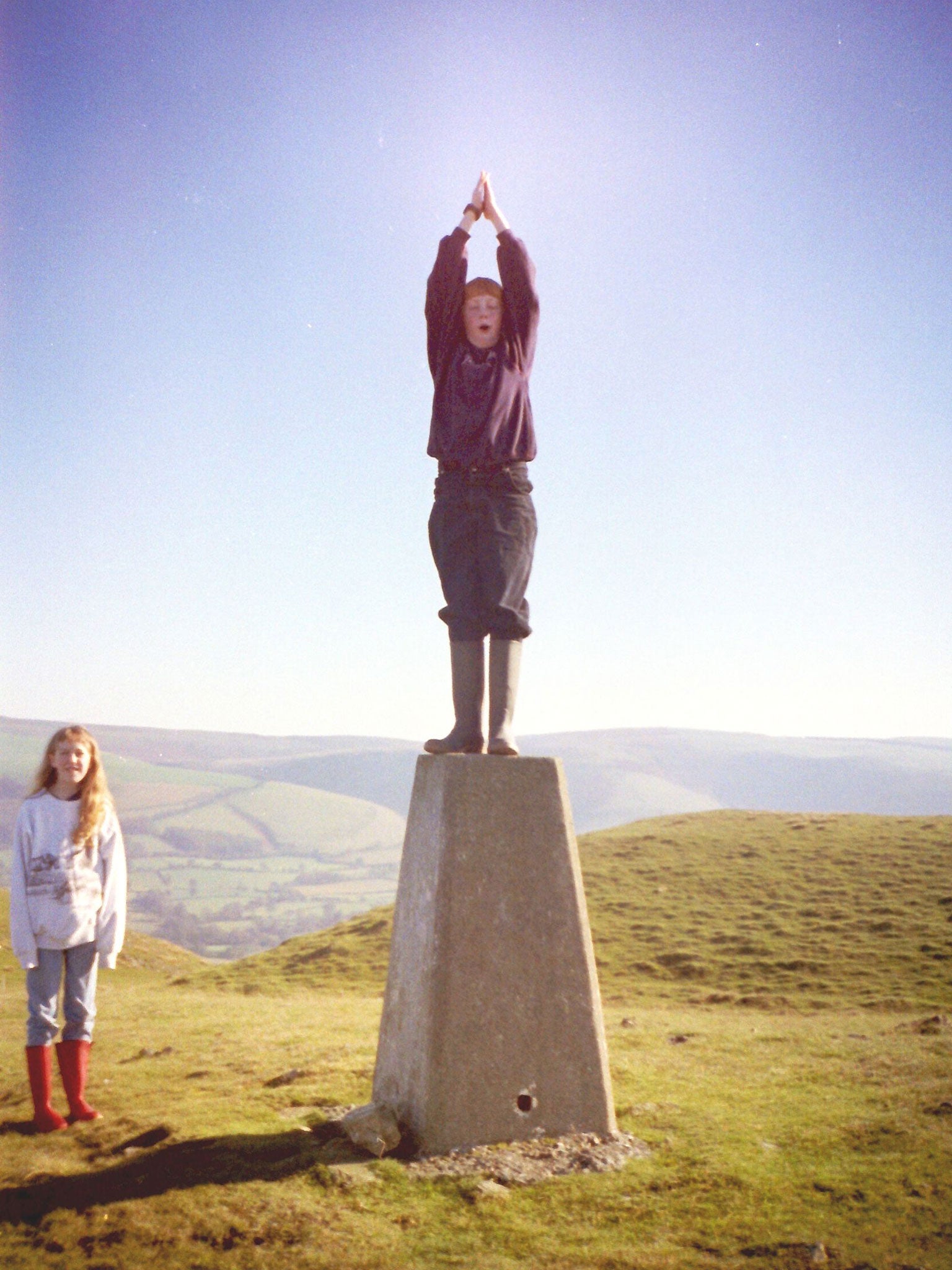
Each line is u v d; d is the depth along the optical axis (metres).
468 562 6.59
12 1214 4.91
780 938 30.55
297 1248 4.59
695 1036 10.78
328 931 38.75
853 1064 8.41
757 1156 5.76
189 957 39.59
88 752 6.53
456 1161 5.51
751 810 55.44
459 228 6.85
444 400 6.77
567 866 6.15
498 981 5.88
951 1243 4.65
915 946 27.94
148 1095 7.25
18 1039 10.73
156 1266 4.42
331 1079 7.48
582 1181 5.37
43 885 6.37
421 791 6.43
